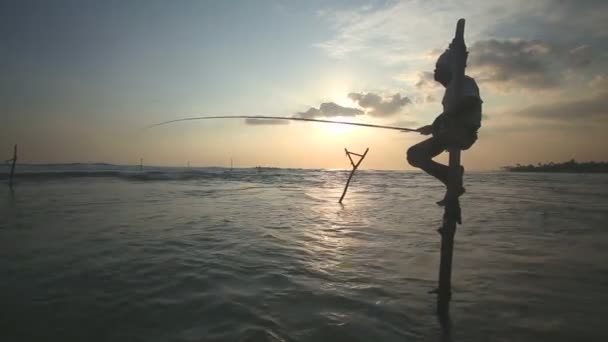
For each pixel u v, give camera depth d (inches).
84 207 527.2
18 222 382.0
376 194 956.6
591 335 133.8
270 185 1327.5
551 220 452.8
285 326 136.6
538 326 141.1
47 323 139.0
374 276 206.4
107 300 162.6
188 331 132.1
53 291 173.6
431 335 132.1
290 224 400.8
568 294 178.4
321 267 223.9
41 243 279.9
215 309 152.5
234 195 814.5
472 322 144.0
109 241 289.4
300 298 167.3
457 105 134.2
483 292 180.4
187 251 258.4
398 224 416.2
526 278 205.0
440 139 142.7
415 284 192.5
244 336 127.3
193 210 511.2
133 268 213.0
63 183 1180.5
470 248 287.7
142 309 152.3
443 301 159.0
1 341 124.5
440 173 148.2
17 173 1764.3
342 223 418.6
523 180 2279.8
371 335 130.6
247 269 214.7
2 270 207.0
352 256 255.1
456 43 141.6
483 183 1809.8
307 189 1138.0
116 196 724.0
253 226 378.3
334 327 136.3
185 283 186.7
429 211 555.5
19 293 170.7
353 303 162.4
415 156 147.7
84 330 133.3
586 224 418.9
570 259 250.7
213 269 212.7
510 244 304.2
